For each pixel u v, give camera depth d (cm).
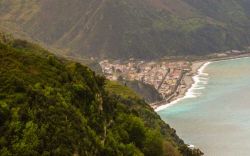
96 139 6284
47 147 5262
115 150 6738
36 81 6369
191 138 19512
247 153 17038
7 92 5775
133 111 10400
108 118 7900
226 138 19075
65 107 6131
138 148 7981
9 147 5125
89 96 7312
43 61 7194
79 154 5606
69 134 5653
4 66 6388
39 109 5681
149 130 8900
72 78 7400
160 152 8719
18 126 5325
